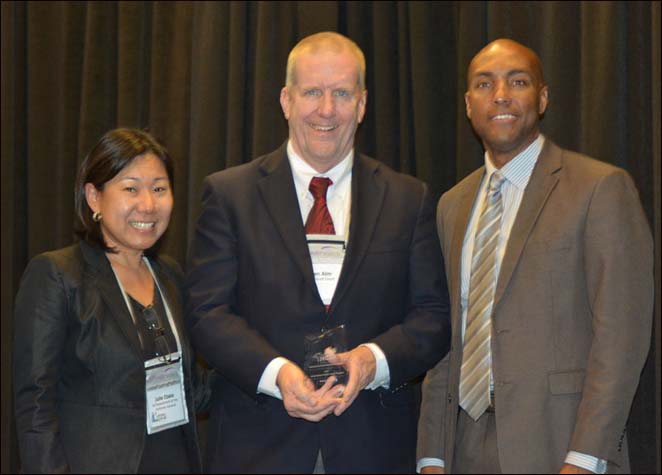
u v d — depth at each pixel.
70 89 3.82
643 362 2.20
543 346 2.25
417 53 3.29
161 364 2.20
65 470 2.03
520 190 2.47
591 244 2.24
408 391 2.29
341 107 2.23
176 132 3.64
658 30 2.97
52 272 2.16
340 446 2.12
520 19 3.21
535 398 2.22
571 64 3.15
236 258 2.22
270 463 2.11
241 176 2.32
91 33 3.75
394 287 2.21
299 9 3.41
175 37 3.67
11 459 3.74
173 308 2.37
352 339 2.14
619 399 2.13
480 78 2.55
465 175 3.20
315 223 2.25
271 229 2.21
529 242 2.32
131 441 2.11
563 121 3.15
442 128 3.36
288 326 2.13
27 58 3.89
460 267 2.50
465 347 2.41
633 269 2.21
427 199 2.34
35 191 3.81
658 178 2.95
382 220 2.25
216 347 2.10
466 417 2.40
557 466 2.20
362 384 2.01
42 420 2.06
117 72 3.79
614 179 2.29
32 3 3.84
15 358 2.14
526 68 2.51
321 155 2.25
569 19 3.15
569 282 2.27
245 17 3.53
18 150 3.89
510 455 2.21
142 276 2.37
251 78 3.56
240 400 2.19
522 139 2.49
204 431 3.47
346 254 2.18
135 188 2.27
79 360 2.13
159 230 2.32
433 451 2.52
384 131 3.33
